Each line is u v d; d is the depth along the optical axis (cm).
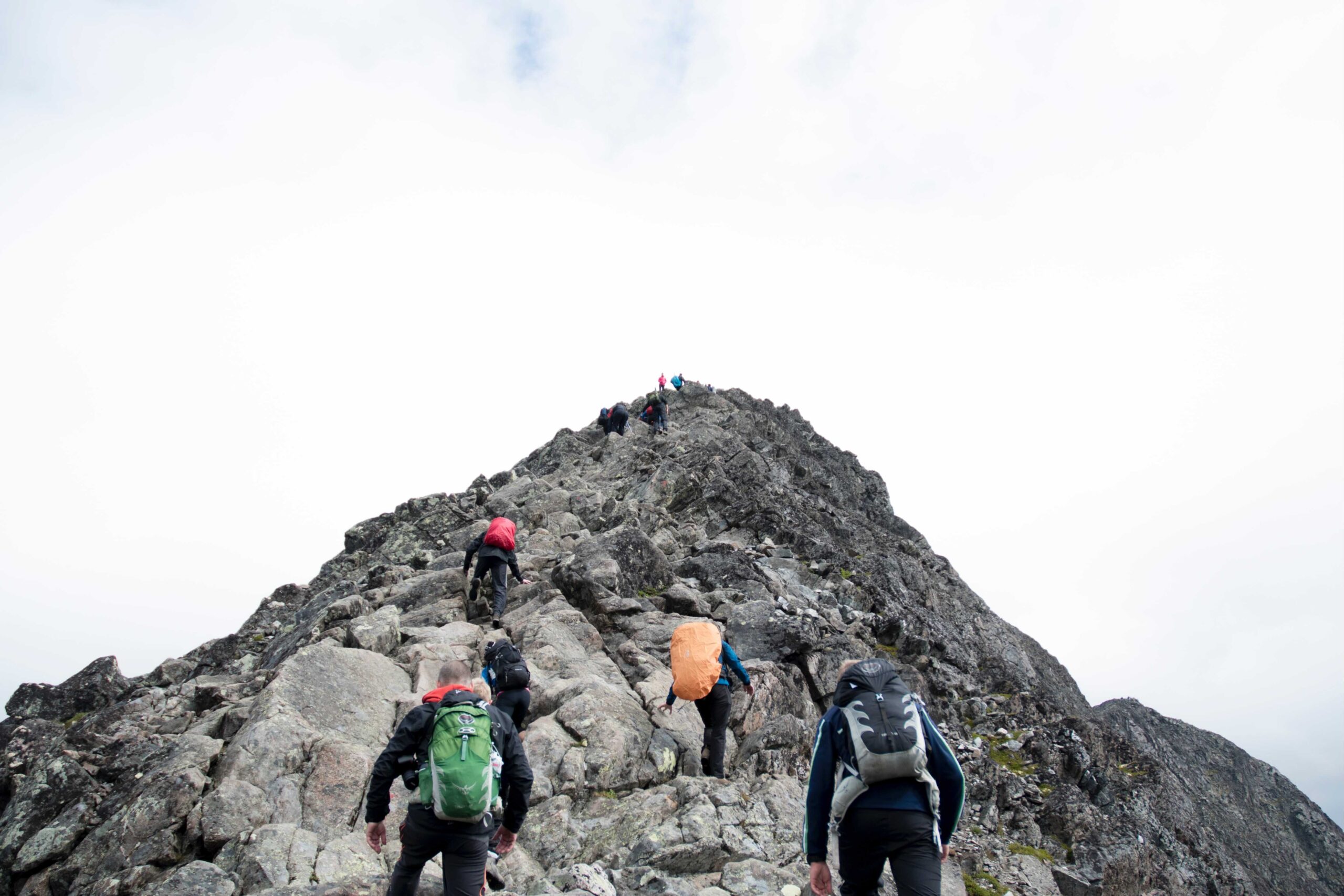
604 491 2630
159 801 853
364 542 2414
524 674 944
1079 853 1218
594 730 1045
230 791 859
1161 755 3098
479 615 1493
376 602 1568
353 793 910
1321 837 2936
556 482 2605
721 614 1532
